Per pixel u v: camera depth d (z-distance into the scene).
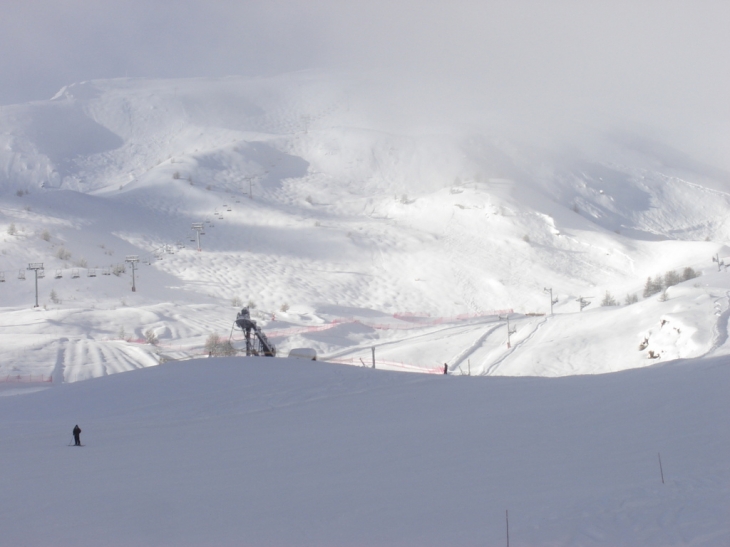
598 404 36.69
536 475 23.28
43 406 47.16
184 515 20.05
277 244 187.00
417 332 119.69
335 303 145.75
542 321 112.38
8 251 145.62
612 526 17.75
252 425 37.31
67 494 22.66
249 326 65.06
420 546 17.12
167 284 145.62
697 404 33.84
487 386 47.91
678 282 126.56
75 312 110.06
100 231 179.75
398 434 32.38
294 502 21.22
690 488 20.42
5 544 17.72
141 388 50.25
